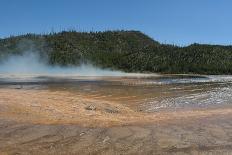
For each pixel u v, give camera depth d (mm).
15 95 20578
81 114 14891
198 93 28812
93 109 16969
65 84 38062
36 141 10070
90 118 13875
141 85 37406
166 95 26844
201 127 12078
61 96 22703
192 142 10172
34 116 13406
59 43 151625
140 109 19328
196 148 9625
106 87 33688
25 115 13461
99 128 11602
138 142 10125
